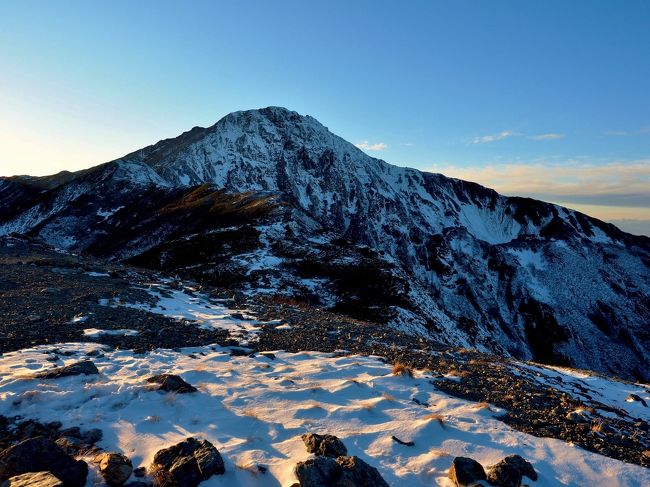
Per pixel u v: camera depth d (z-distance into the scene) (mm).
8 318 14852
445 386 11109
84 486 5988
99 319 15859
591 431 8930
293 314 21266
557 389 12383
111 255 69062
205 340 14711
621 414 10836
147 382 9516
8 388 8781
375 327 20062
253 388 10117
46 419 7871
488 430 8469
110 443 7246
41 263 25828
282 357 13250
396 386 10750
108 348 12656
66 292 19500
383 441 7781
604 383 15086
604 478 7164
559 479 7047
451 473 6691
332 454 6922
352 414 8844
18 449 5914
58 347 12211
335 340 16062
